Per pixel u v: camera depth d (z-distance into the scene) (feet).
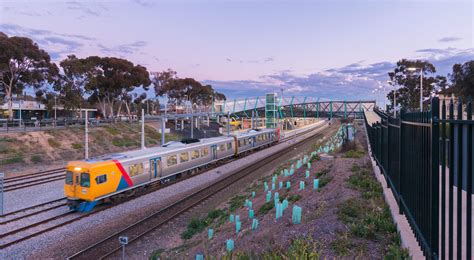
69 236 41.65
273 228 28.35
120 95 208.23
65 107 160.25
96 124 158.40
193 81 271.28
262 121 319.47
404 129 21.99
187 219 48.19
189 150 83.35
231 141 111.04
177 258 31.78
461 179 10.97
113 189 56.95
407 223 20.56
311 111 305.53
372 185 33.65
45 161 101.76
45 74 147.33
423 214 15.01
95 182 52.95
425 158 14.40
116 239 39.50
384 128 35.58
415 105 180.34
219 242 32.40
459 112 10.89
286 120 303.68
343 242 20.89
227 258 22.72
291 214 30.81
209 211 51.47
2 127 124.98
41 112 214.48
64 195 61.87
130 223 46.01
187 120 258.78
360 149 72.23
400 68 187.32
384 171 34.78
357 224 23.07
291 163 85.46
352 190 33.40
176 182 74.79
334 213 26.99
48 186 68.80
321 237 22.67
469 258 10.55
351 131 83.66
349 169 45.70
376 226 22.48
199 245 34.22
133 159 62.28
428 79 181.37
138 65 202.39
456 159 11.61
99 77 180.96
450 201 12.00
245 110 314.35
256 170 88.58
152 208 53.47
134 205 56.18
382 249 19.36
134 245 38.47
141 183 64.49
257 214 38.58
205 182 75.41
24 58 139.03
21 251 36.83
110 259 34.50
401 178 22.25
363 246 20.15
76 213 51.78
